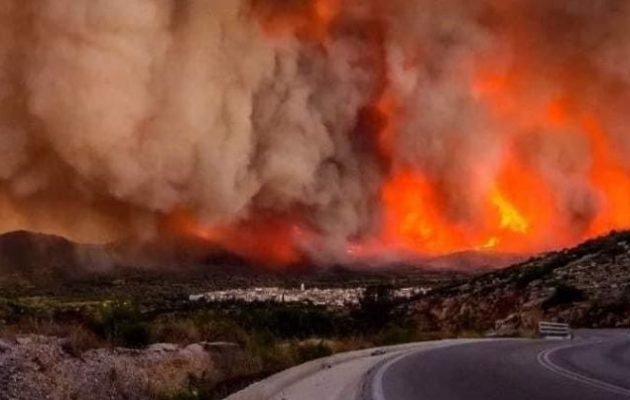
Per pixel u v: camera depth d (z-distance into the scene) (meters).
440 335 33.69
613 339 30.91
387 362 17.25
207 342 16.00
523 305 49.38
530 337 35.12
